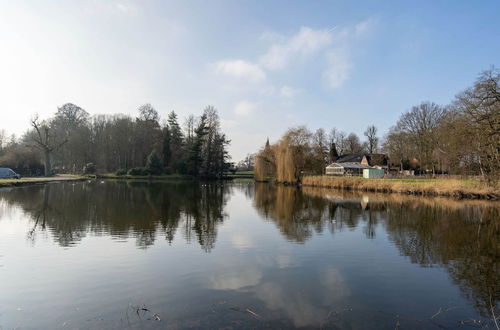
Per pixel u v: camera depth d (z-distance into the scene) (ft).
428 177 159.12
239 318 20.01
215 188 145.38
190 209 70.38
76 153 213.66
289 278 27.86
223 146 232.12
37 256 33.63
